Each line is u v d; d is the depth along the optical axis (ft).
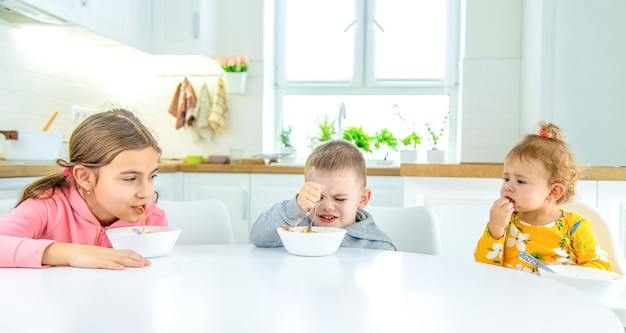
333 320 1.79
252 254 3.18
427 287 2.34
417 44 11.98
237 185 9.94
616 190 6.39
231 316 1.82
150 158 3.40
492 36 11.21
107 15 8.97
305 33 12.30
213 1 11.25
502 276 2.62
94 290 2.20
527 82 10.74
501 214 4.56
